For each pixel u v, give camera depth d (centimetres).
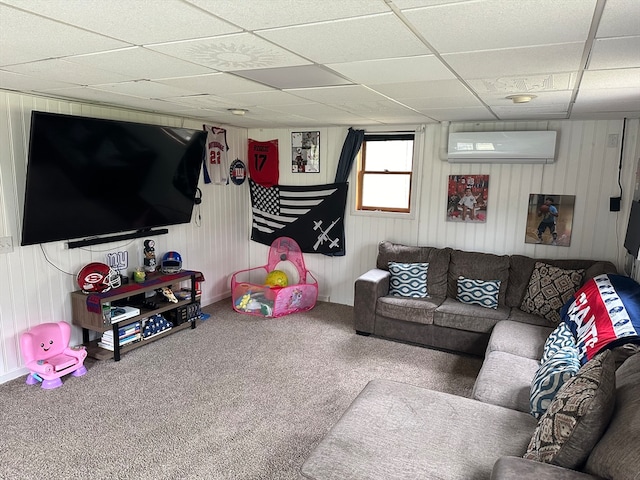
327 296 559
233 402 314
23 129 336
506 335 332
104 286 376
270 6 141
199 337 433
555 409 178
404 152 502
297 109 382
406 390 244
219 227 546
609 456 150
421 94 296
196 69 233
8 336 340
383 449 193
